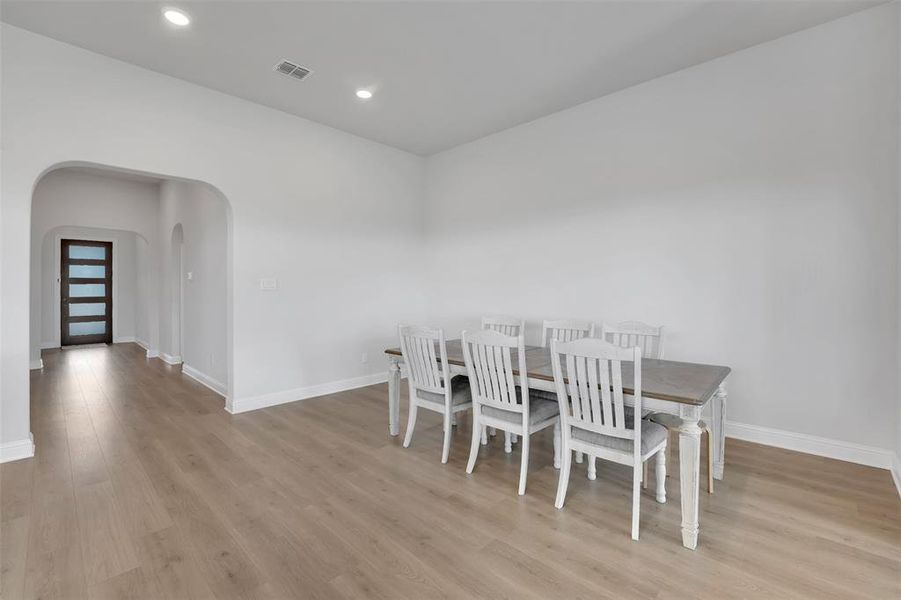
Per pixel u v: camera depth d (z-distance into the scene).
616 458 2.11
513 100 3.94
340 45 3.06
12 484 2.51
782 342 2.99
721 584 1.70
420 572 1.79
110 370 5.87
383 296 5.18
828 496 2.37
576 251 4.06
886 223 2.64
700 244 3.31
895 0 2.58
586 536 2.03
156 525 2.11
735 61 3.14
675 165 3.43
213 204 4.78
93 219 6.44
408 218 5.45
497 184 4.75
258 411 4.02
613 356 1.99
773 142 3.00
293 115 4.32
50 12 2.67
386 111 4.20
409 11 2.68
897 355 2.59
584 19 2.76
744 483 2.52
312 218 4.50
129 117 3.30
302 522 2.15
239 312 3.99
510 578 1.75
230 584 1.71
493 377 2.56
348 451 3.07
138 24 2.80
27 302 2.87
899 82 2.53
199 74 3.47
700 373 2.44
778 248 2.99
